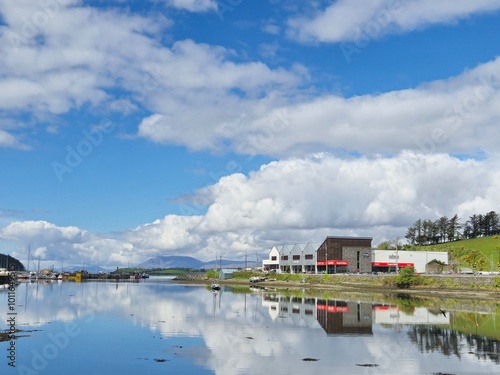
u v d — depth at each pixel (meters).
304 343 42.19
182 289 141.12
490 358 36.19
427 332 48.31
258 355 37.25
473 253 172.25
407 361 35.28
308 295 106.94
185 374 31.70
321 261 165.12
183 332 48.19
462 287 107.50
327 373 31.91
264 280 182.88
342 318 59.97
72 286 155.88
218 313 66.00
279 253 194.12
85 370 32.59
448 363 34.69
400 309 71.69
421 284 116.12
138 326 52.28
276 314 64.69
